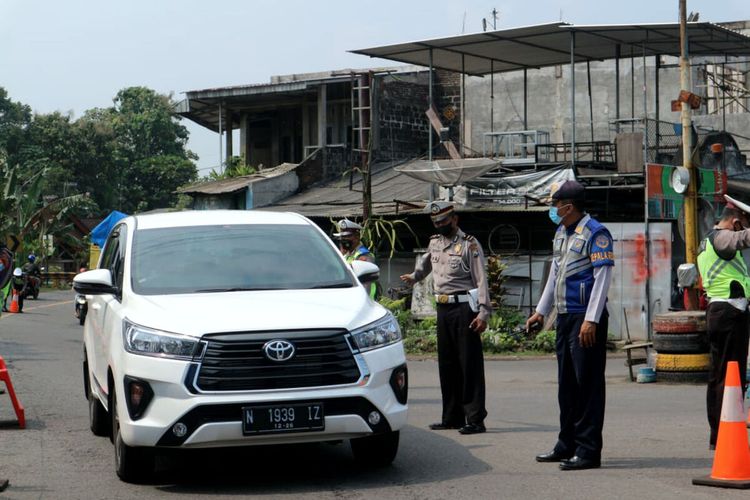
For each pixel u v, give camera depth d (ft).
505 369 56.54
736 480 22.71
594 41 85.87
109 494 23.20
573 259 25.05
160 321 23.21
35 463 27.25
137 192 267.39
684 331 46.68
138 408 22.77
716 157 80.64
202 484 24.18
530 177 82.64
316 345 22.79
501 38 84.38
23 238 167.22
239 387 22.36
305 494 22.75
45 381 47.93
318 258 27.02
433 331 68.85
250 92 127.85
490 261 74.33
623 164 79.51
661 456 26.68
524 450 27.84
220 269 26.07
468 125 124.88
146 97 304.91
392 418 23.35
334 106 128.47
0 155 192.44
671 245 72.33
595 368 24.91
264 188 115.44
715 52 88.99
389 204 98.48
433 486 23.32
